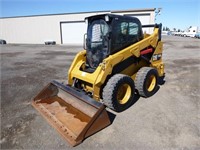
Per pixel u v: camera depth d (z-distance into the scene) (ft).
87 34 14.29
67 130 10.16
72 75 14.16
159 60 17.26
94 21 13.41
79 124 10.56
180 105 13.65
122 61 13.28
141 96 15.39
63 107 12.60
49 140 9.70
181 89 17.16
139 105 13.70
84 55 14.99
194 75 22.03
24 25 91.91
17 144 9.42
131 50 13.28
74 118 11.18
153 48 15.97
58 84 13.47
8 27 96.12
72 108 12.22
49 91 14.15
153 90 15.55
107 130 10.46
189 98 14.98
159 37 16.40
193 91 16.61
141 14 66.80
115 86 11.73
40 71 26.55
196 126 10.74
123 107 12.66
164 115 12.12
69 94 12.62
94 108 10.63
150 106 13.52
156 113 12.42
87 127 9.57
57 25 85.25
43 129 10.71
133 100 14.62
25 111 13.08
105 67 11.64
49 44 85.15
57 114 11.85
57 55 44.62
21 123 11.41
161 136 9.86
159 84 18.69
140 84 14.29
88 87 13.26
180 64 29.04
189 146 9.02
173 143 9.27
